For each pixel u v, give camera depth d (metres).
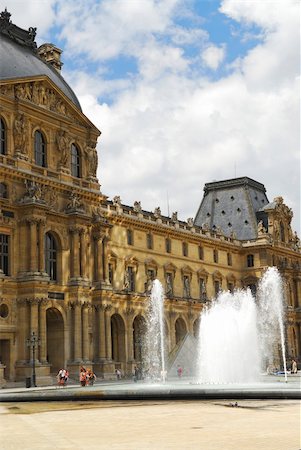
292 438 28.31
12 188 86.94
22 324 84.88
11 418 38.62
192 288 132.50
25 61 95.81
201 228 139.88
